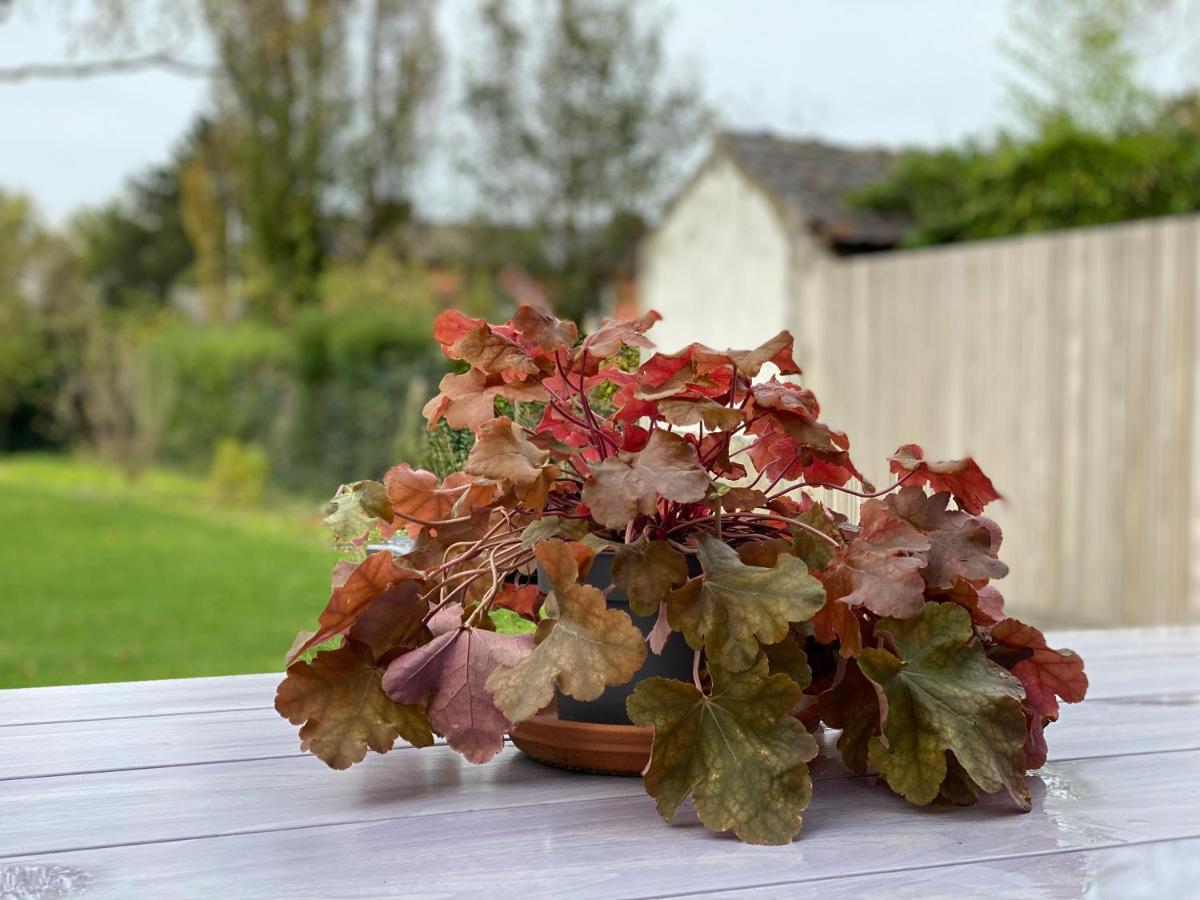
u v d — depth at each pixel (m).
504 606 1.10
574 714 1.00
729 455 1.06
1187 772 1.01
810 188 7.62
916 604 0.88
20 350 14.58
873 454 5.96
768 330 7.87
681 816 0.88
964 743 0.87
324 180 12.88
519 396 1.00
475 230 12.62
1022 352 5.04
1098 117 7.66
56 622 4.44
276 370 9.37
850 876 0.76
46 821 0.86
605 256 12.52
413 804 0.90
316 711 0.91
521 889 0.73
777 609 0.87
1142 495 4.49
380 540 1.22
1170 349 4.36
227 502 8.73
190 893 0.72
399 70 13.09
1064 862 0.79
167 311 13.90
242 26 11.98
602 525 0.98
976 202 6.54
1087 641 1.71
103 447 10.88
